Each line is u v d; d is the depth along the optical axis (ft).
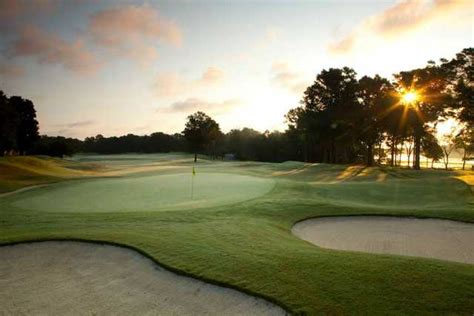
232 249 32.53
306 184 90.68
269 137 422.00
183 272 27.35
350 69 249.96
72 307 23.54
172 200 69.82
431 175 147.13
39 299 24.76
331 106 252.83
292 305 22.03
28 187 102.17
